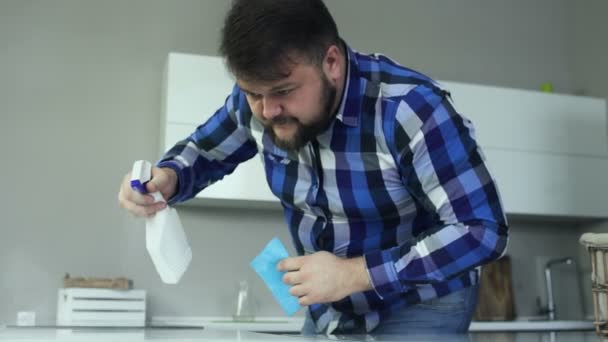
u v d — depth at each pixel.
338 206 1.33
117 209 3.17
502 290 3.55
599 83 3.75
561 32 4.00
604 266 1.19
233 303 3.22
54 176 3.12
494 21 3.89
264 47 1.02
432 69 3.73
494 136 3.34
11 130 3.11
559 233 3.78
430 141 1.17
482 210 1.16
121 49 3.30
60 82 3.20
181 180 1.42
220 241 3.27
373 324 1.38
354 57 1.25
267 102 1.09
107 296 2.83
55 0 3.26
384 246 1.36
